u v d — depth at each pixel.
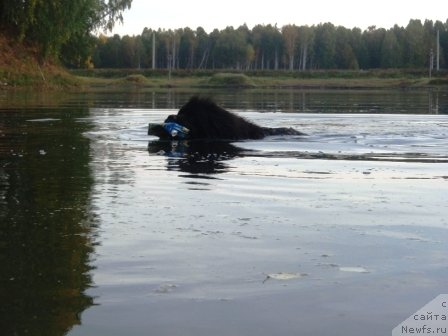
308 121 13.90
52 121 12.81
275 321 2.64
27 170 6.32
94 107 18.56
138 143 9.02
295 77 79.56
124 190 5.29
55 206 4.64
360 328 2.58
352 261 3.41
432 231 4.00
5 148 8.15
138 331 2.54
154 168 6.59
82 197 4.98
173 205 4.72
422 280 3.11
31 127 11.36
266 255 3.51
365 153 8.16
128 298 2.88
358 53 124.50
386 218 4.35
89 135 10.02
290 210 4.59
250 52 118.75
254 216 4.40
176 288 3.00
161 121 13.10
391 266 3.33
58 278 3.11
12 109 16.67
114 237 3.82
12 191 5.19
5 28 36.03
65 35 37.38
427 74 80.38
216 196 5.08
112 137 9.77
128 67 117.69
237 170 6.51
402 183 5.76
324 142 9.52
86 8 38.81
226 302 2.84
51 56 38.91
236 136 9.89
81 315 2.69
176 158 7.43
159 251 3.56
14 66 34.66
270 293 2.95
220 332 2.54
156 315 2.69
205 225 4.13
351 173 6.36
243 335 2.51
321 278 3.14
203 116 9.77
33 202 4.77
